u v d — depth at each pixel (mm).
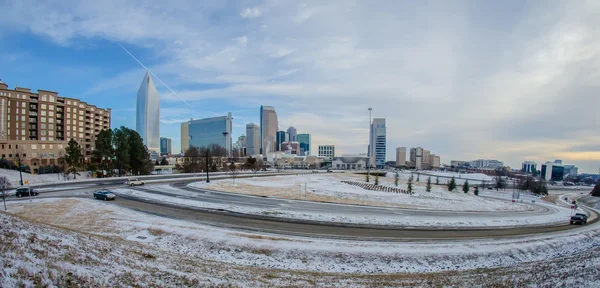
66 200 28312
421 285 11805
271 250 15719
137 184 44312
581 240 21719
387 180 82125
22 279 7426
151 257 12695
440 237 20156
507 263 16188
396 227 22312
